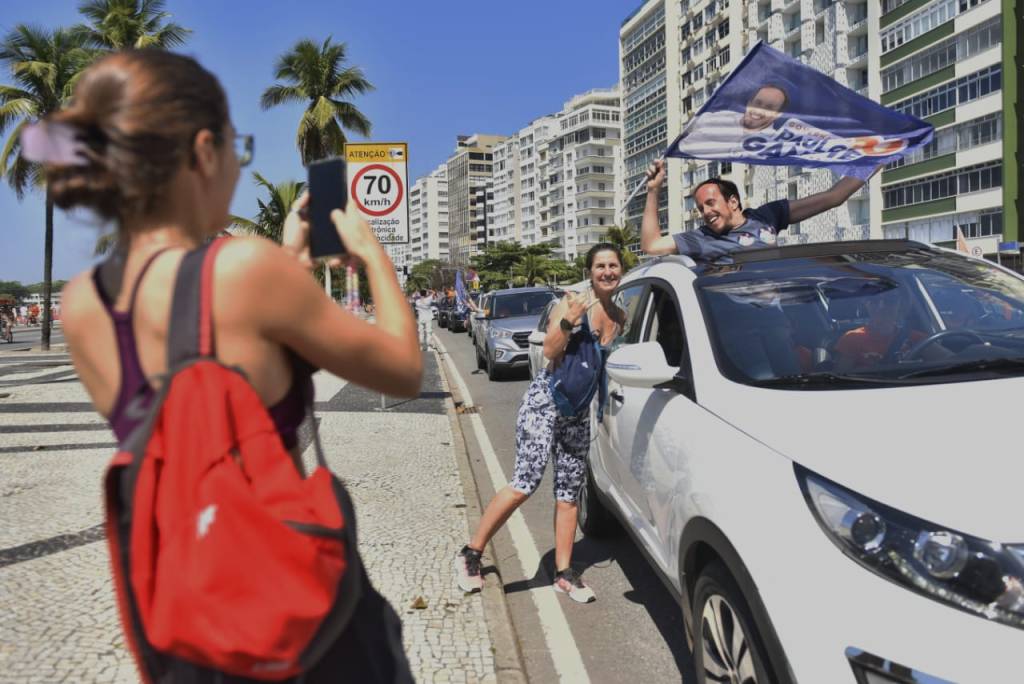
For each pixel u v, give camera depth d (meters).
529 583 4.33
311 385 1.34
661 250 4.69
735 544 2.26
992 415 2.37
